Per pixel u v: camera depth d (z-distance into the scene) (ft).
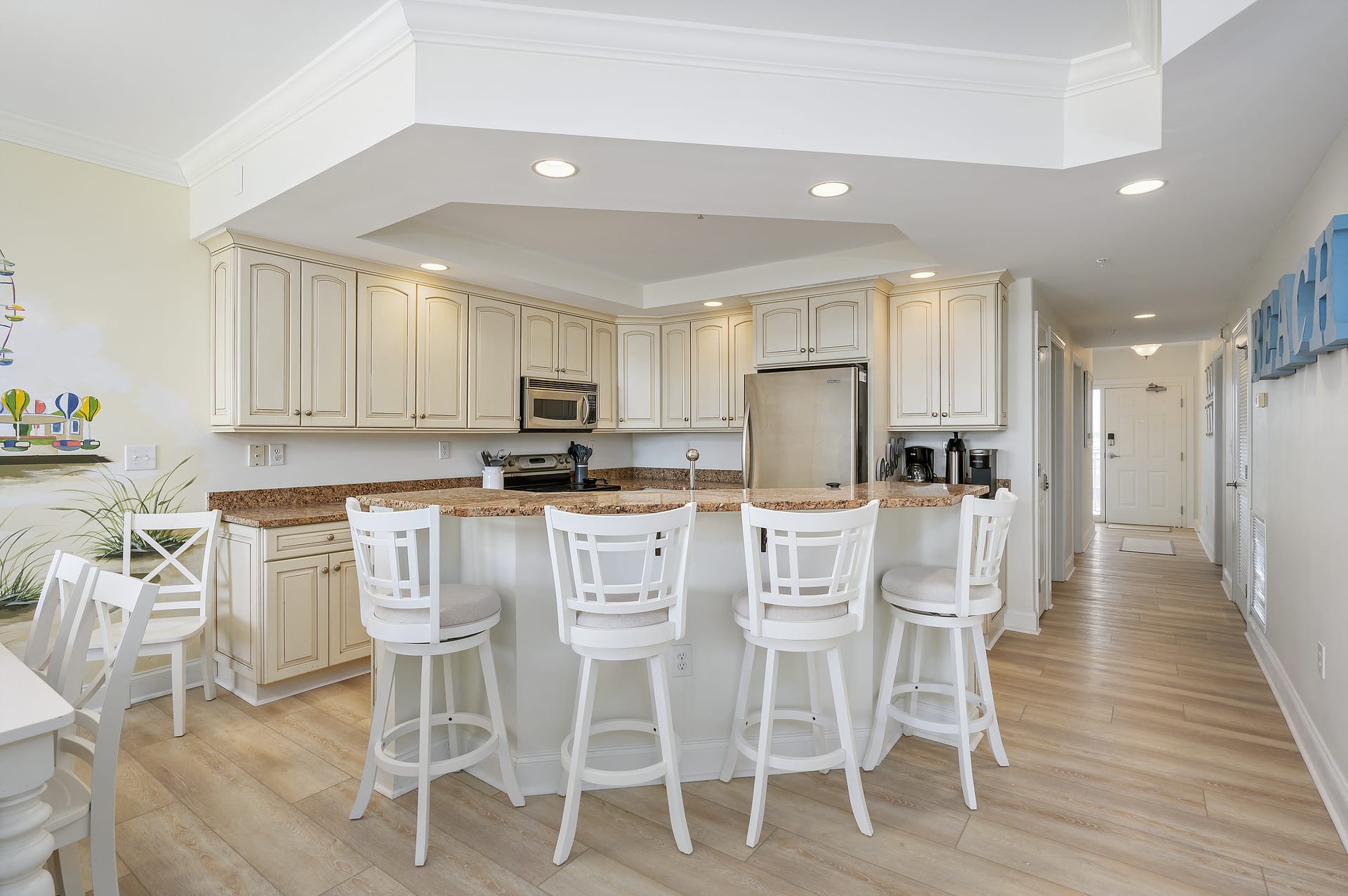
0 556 9.14
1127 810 7.41
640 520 6.23
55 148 9.51
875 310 14.01
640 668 8.05
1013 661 12.36
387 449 13.66
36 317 9.41
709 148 7.38
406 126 6.84
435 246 12.01
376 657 7.79
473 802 7.59
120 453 10.14
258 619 10.17
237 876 6.30
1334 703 7.63
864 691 8.55
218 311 10.78
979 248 11.55
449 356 13.46
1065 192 8.84
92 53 7.59
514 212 11.41
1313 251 7.50
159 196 10.51
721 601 8.21
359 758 8.63
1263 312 10.85
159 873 6.34
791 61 7.36
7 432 9.20
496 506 7.14
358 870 6.39
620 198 8.94
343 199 8.95
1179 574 20.03
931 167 7.92
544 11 6.73
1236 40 5.70
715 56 7.23
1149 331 21.06
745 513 6.72
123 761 8.50
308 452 12.35
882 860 6.53
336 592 11.10
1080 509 23.72
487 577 8.07
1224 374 20.33
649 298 16.69
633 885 6.18
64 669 5.44
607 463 19.26
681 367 17.42
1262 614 12.49
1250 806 7.49
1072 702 10.42
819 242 13.25
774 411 14.51
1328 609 7.98
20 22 7.02
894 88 7.63
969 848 6.72
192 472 10.88
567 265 14.69
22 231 9.28
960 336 13.76
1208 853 6.64
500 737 7.36
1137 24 6.95
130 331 10.22
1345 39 5.65
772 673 6.89
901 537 9.21
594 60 7.08
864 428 13.83
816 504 7.68
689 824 7.14
